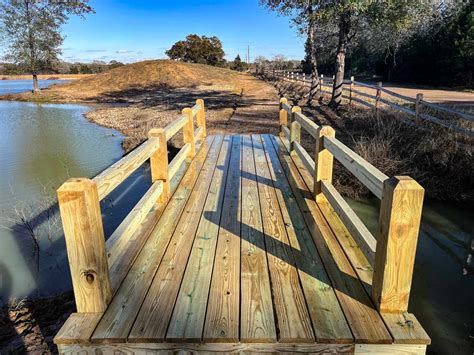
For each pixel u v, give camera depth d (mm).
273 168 4535
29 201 5457
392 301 1743
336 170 5551
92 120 13492
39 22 21234
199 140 6305
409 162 5547
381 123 7172
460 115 5859
